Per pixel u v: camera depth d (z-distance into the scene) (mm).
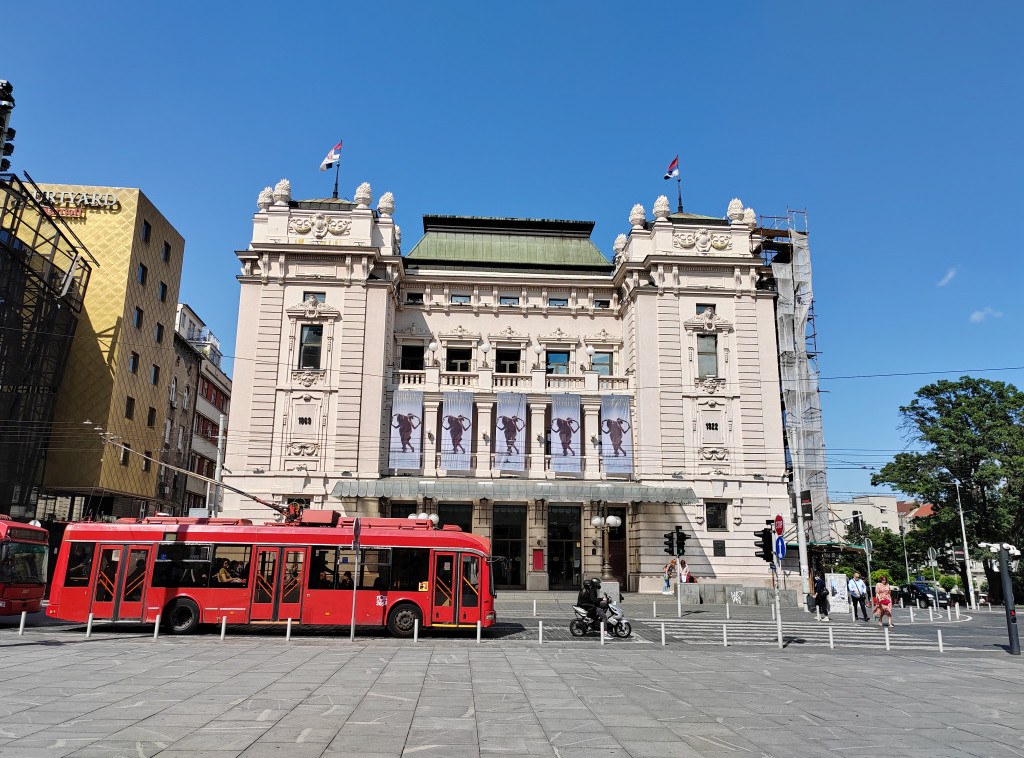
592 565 40906
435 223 49031
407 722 10688
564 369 45719
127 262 44969
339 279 42156
